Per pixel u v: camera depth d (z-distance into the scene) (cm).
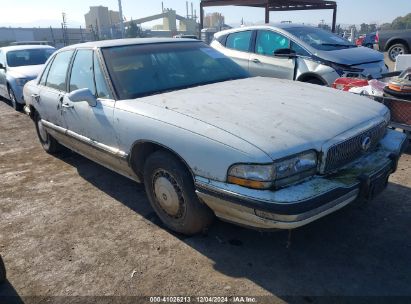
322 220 341
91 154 414
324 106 314
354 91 521
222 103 316
